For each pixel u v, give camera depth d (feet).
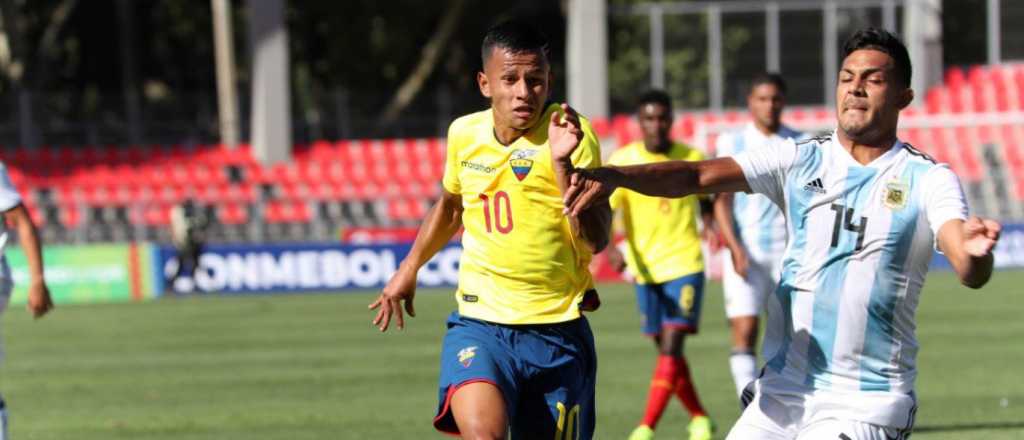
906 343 55.11
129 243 309.42
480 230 62.85
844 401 55.11
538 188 61.26
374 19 463.01
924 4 323.98
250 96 339.16
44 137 342.85
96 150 339.16
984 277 49.34
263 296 244.01
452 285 249.75
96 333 188.34
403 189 324.80
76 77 466.29
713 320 189.26
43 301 80.89
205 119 356.18
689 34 326.24
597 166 60.70
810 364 55.83
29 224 80.43
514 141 61.46
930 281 239.30
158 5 472.85
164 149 339.36
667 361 98.68
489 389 59.52
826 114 318.86
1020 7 334.24
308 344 168.45
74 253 247.09
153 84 524.52
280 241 307.99
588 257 63.10
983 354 146.51
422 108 347.56
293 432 105.40
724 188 55.88
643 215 102.42
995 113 324.19
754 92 102.06
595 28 321.32
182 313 214.90
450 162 63.57
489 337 62.34
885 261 53.78
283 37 326.44
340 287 249.96
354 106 347.97
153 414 116.78
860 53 53.36
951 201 52.03
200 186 323.16
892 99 53.31
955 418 106.93
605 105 321.93
